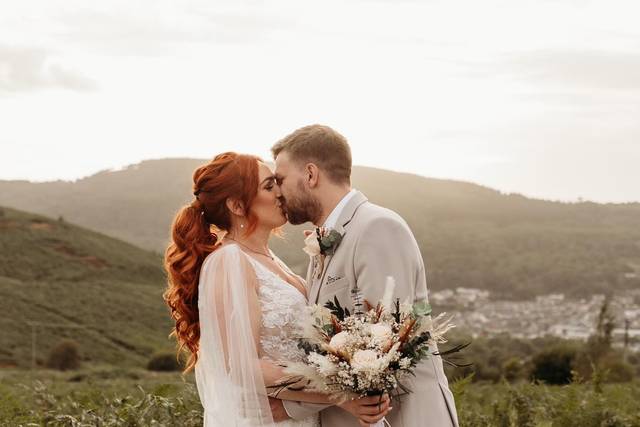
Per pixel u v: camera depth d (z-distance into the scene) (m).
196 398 7.10
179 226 5.18
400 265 4.80
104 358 66.81
